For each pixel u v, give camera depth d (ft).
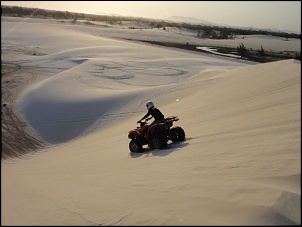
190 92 80.23
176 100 76.18
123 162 29.12
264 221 11.46
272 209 12.01
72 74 111.24
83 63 132.16
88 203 17.08
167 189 17.08
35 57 154.40
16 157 49.73
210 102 56.44
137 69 129.80
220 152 23.02
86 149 45.39
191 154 24.89
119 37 303.27
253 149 21.50
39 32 275.80
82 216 15.29
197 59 162.09
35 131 65.92
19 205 17.93
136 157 30.32
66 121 70.64
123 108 76.48
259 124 29.78
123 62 141.49
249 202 12.92
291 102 36.42
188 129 38.78
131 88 100.58
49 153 50.83
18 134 62.28
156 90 86.48
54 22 443.73
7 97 86.58
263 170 16.94
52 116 72.95
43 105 78.23
